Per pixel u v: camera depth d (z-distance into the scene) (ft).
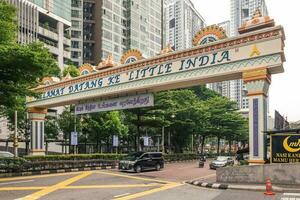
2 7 76.38
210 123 225.15
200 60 75.41
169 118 169.68
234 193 52.95
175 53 80.18
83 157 119.85
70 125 154.51
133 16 365.40
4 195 50.34
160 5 423.64
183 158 176.65
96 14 338.34
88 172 94.68
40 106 121.08
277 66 64.54
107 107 99.81
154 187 62.85
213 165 116.67
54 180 72.33
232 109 237.86
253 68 67.10
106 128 162.09
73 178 77.05
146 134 190.39
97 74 100.01
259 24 67.62
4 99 77.15
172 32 424.46
